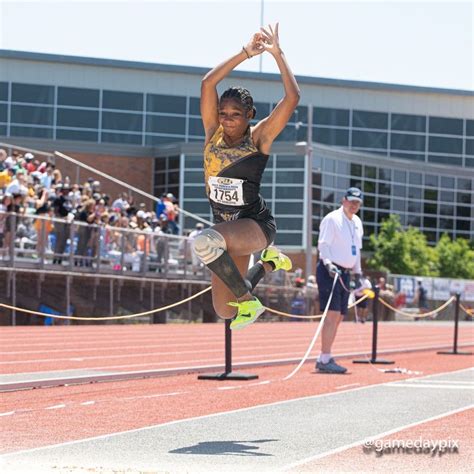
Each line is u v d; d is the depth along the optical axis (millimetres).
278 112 7945
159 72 64500
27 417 9961
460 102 71250
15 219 28812
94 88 63375
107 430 9078
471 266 68375
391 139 69812
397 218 66000
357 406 11266
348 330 37625
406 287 57688
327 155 64000
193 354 20203
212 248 7797
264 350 22625
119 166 61469
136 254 34938
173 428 9258
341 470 7023
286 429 9281
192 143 60969
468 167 71625
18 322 29859
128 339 24547
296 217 61781
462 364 18938
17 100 62000
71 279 31578
